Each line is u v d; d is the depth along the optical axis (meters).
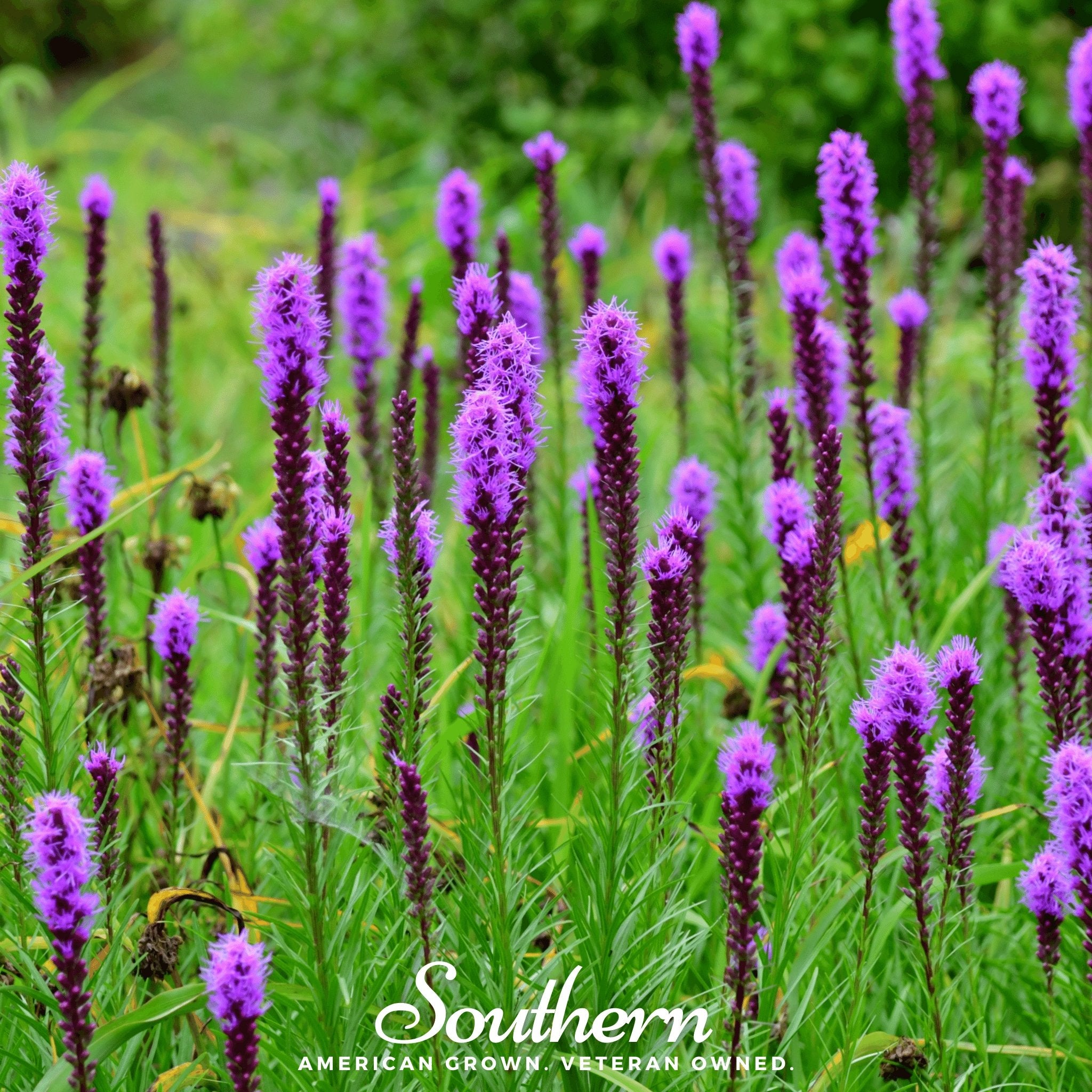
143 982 3.09
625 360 2.63
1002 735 4.39
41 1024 2.77
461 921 2.80
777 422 3.65
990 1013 3.53
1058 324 3.56
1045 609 3.01
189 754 3.87
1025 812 3.86
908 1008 3.34
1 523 4.18
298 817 2.57
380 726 3.27
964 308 8.91
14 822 2.91
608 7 12.26
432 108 13.12
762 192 11.05
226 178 12.48
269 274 2.41
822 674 3.03
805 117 11.30
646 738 3.07
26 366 2.80
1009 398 5.45
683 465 4.15
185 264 9.51
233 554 5.26
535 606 4.87
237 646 4.70
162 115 18.14
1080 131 5.05
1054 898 2.94
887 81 11.18
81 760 2.91
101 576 3.63
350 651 2.75
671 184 11.27
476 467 2.45
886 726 2.70
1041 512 3.27
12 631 3.00
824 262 7.60
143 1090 2.80
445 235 4.54
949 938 3.17
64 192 9.85
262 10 14.19
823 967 3.24
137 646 4.43
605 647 3.32
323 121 14.10
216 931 3.31
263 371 2.44
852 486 4.66
